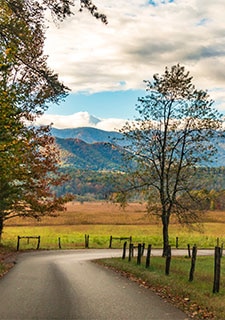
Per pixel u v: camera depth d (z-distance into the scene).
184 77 32.66
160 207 33.41
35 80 16.28
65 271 21.03
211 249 49.03
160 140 32.88
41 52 21.92
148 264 21.30
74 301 12.27
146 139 33.03
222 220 101.44
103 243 55.09
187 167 32.78
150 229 81.50
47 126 35.41
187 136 32.69
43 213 39.56
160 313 10.71
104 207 157.38
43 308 11.20
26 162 34.03
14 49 14.43
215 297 12.70
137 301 12.36
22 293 13.55
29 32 14.10
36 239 58.34
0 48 15.02
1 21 13.81
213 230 80.31
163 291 14.12
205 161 32.47
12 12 13.73
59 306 11.50
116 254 37.38
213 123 32.28
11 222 90.44
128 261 26.08
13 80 22.19
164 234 32.94
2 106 17.88
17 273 19.95
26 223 89.75
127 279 17.83
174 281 15.80
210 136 32.41
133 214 114.94
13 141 19.94
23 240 55.91
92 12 13.40
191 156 32.53
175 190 32.84
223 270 22.92
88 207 158.62
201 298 12.35
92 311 10.90
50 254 36.78
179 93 32.62
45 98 23.64
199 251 44.84
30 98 23.73
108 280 17.36
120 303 12.02
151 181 33.34
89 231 75.50
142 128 33.09
